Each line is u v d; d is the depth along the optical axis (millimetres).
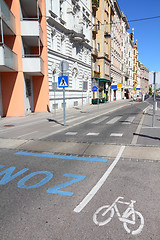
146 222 2654
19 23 15484
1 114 16062
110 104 32781
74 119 13641
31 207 3082
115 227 2570
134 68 84875
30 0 15672
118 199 3244
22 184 3896
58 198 3326
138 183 3809
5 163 5125
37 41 17297
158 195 3346
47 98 19078
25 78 16781
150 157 5320
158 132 8383
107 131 8977
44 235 2451
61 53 21531
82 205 3092
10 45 15656
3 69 14406
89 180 3988
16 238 2408
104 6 39031
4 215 2893
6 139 7953
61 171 4496
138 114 15773
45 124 11648
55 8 20094
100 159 5273
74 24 24203
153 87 9797
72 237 2408
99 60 39312
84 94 30062
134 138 7430
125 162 4992
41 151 6168
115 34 51375
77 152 5965
